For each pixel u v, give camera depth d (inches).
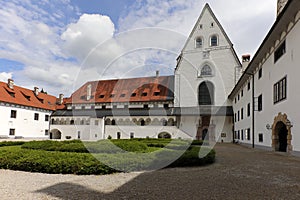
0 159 300.4
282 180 245.4
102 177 252.8
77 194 189.8
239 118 1095.0
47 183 225.3
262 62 727.7
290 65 517.0
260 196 188.1
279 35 580.4
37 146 395.9
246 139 925.8
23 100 1504.7
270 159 425.7
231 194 192.4
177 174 271.0
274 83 618.5
